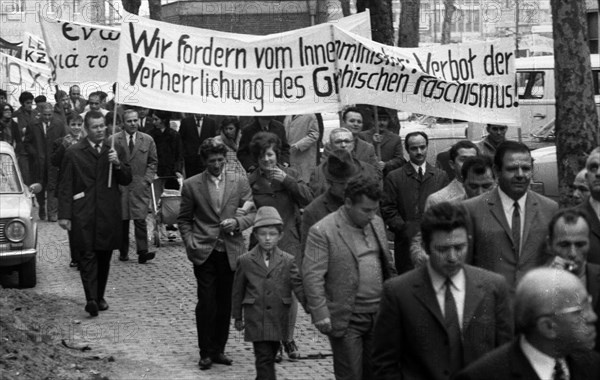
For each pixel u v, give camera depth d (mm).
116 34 16219
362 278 9312
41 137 26703
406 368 7234
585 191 10250
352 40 14469
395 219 13078
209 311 12211
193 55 14297
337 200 10688
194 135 23109
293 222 12633
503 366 5730
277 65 14414
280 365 12234
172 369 12148
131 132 19078
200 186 12367
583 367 5992
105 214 15102
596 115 15578
